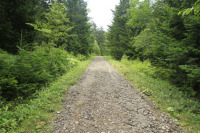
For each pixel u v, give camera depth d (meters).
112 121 3.55
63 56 10.40
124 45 18.30
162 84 6.19
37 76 5.36
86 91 5.87
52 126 3.24
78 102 4.70
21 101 4.29
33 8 8.80
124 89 6.21
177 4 6.05
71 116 3.76
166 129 3.17
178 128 3.21
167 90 5.45
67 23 17.50
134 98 5.11
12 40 7.65
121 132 3.08
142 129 3.19
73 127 3.24
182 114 3.73
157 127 3.26
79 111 4.06
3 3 6.98
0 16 6.93
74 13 19.45
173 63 5.66
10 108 3.83
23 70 4.74
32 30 9.15
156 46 6.55
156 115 3.82
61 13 9.92
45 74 5.96
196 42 4.77
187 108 4.01
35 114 3.56
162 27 6.05
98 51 51.03
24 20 8.23
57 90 5.43
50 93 4.98
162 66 6.77
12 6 7.71
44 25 8.95
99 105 4.51
